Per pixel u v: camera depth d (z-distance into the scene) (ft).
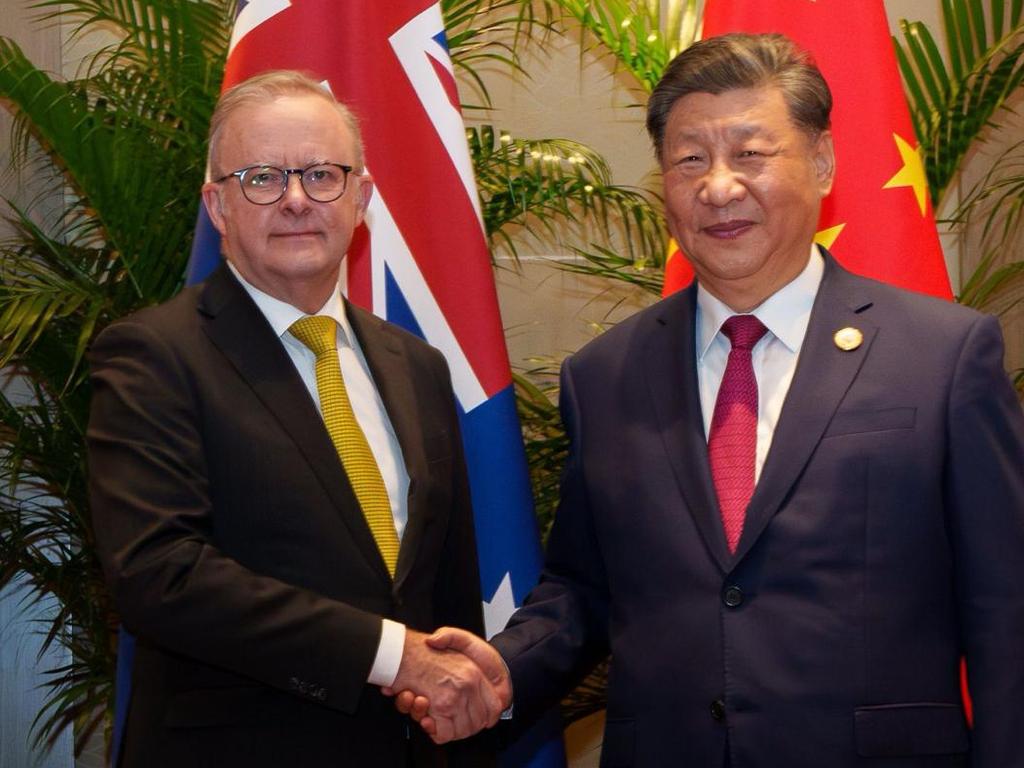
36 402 12.56
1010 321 13.25
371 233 8.48
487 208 12.16
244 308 6.81
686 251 6.82
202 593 5.97
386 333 7.39
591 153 12.42
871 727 5.90
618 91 14.46
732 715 6.07
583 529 7.18
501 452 8.49
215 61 11.41
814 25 8.91
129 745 6.46
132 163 10.83
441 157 8.68
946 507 6.21
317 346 6.93
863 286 6.79
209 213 7.11
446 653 6.36
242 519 6.39
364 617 6.16
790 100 6.73
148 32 11.84
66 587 11.46
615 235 14.29
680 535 6.43
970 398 6.19
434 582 6.97
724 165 6.65
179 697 6.32
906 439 6.17
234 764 6.19
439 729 6.25
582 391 7.18
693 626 6.27
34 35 13.56
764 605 6.15
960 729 6.03
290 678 6.01
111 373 6.54
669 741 6.23
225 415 6.48
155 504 6.15
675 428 6.67
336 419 6.76
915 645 6.03
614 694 6.57
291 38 8.56
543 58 14.51
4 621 12.83
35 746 12.77
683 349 6.91
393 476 6.89
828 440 6.27
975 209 13.55
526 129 14.52
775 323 6.75
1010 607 6.01
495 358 8.58
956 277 14.08
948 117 11.66
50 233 13.16
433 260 8.57
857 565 6.08
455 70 14.46
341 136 6.97
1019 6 11.80
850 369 6.41
